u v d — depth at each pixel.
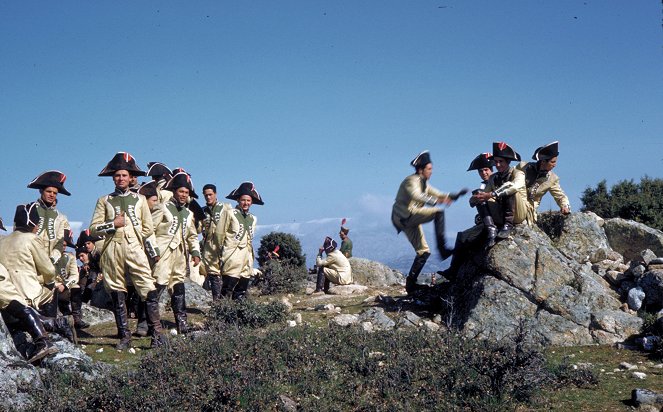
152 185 12.88
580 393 8.62
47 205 12.61
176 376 9.05
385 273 20.95
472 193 12.61
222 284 15.27
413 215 10.54
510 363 8.65
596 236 14.05
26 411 8.37
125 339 11.77
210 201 15.61
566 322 11.55
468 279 13.12
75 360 9.76
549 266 12.23
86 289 15.56
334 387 8.86
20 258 10.59
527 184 13.65
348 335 10.63
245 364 9.15
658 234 14.03
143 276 11.69
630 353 10.57
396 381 8.82
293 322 12.98
